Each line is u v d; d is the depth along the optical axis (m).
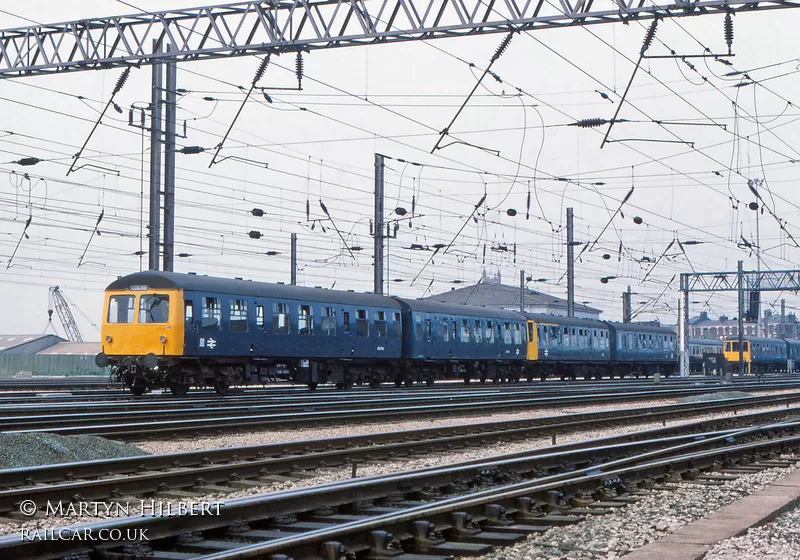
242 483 11.83
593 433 21.00
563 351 51.56
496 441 18.17
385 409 22.89
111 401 26.27
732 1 16.31
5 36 21.39
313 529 8.87
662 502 11.05
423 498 10.91
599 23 17.30
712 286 66.38
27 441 13.29
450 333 41.19
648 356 62.72
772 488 12.08
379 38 18.58
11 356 59.72
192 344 28.11
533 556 8.12
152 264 30.17
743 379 63.28
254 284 30.94
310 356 32.72
